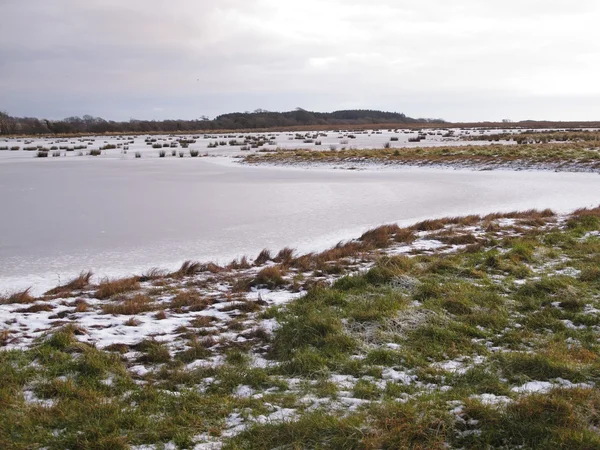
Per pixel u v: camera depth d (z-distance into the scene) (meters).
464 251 11.70
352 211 19.36
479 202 21.22
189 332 7.23
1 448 4.29
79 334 7.20
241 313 8.12
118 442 4.31
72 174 33.06
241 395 5.32
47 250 13.66
